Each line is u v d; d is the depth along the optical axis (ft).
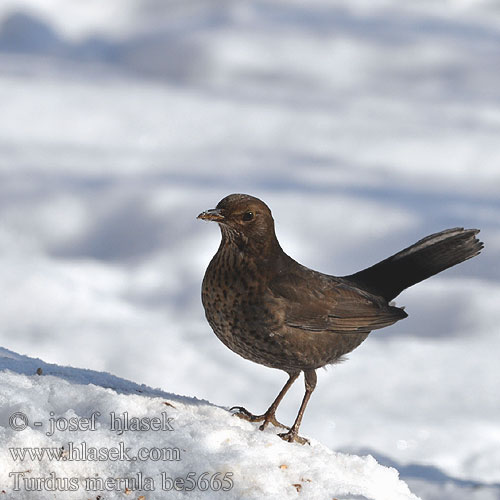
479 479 31.94
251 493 17.57
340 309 22.45
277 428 22.04
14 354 23.12
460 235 25.35
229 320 21.80
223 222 21.25
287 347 21.90
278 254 22.03
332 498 17.84
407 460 33.40
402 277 25.08
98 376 21.98
